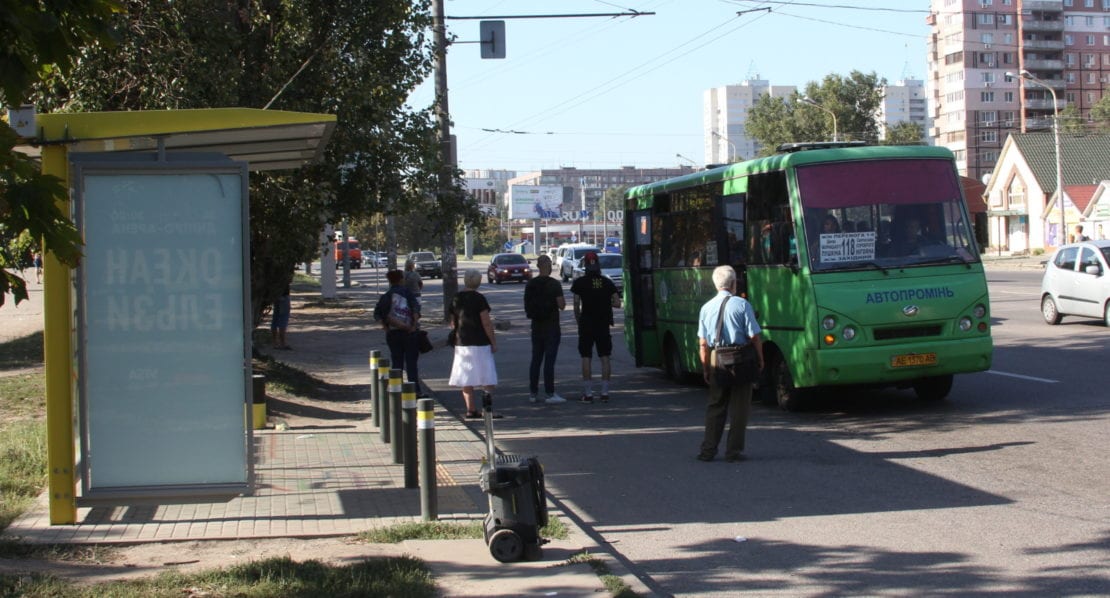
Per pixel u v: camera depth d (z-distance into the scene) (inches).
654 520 321.4
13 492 345.4
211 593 235.9
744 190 542.9
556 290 593.9
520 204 4822.8
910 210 502.3
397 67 588.1
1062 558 265.1
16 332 1042.1
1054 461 381.7
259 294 631.2
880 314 483.5
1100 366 629.3
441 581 253.0
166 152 310.7
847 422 486.3
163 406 306.3
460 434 484.4
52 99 471.5
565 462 419.2
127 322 304.3
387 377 470.0
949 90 4928.6
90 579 250.8
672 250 642.8
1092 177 3019.2
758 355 407.2
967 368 493.0
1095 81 4899.1
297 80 552.7
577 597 239.1
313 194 538.0
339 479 376.5
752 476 378.9
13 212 211.9
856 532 298.2
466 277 534.3
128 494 305.0
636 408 566.6
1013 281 1617.9
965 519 307.3
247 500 343.0
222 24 512.7
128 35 459.5
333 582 244.4
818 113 3218.5
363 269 3880.4
